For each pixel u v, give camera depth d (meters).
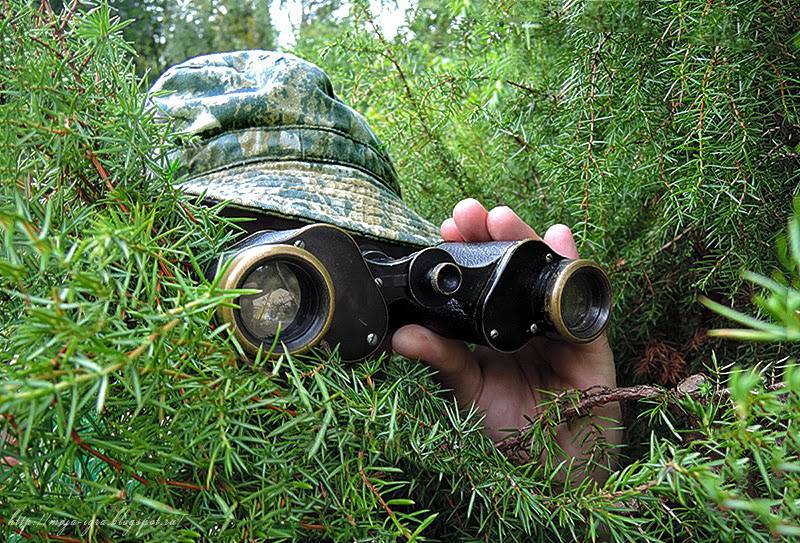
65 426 0.39
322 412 0.48
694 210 0.71
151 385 0.38
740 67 0.67
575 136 0.80
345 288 0.56
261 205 0.65
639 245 0.87
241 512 0.48
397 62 1.12
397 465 0.63
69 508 0.41
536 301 0.67
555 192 0.93
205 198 0.63
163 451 0.41
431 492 0.66
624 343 0.91
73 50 0.53
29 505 0.41
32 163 0.46
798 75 0.69
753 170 0.67
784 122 0.70
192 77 0.80
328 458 0.51
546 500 0.56
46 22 0.54
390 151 1.15
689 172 0.70
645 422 0.85
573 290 0.67
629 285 0.90
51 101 0.48
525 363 0.82
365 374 0.56
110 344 0.38
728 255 0.73
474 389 0.77
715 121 0.70
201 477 0.46
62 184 0.48
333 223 0.68
